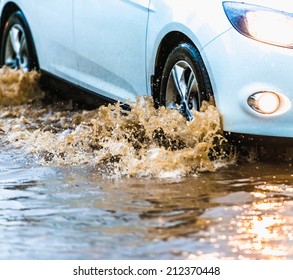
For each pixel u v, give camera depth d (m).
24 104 11.70
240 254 5.90
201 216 6.65
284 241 6.12
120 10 9.63
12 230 6.38
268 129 8.07
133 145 8.75
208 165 8.13
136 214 6.71
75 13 10.59
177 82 8.82
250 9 8.09
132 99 9.62
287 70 7.92
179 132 8.48
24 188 7.59
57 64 11.23
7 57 12.59
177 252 5.90
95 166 8.39
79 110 11.34
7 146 9.30
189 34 8.43
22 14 12.05
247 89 8.01
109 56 9.93
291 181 7.76
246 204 6.99
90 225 6.45
